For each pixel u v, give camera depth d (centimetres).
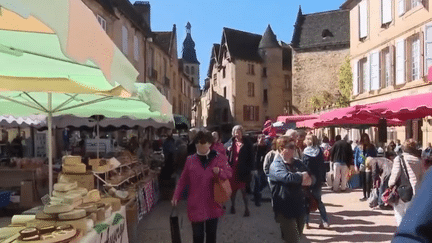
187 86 4678
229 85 4144
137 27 2036
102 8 1508
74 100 571
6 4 125
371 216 743
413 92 1489
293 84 3375
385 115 794
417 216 91
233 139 766
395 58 1641
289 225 428
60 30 155
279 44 4388
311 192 622
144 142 1352
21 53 299
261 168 928
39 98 575
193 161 429
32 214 394
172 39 3372
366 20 1891
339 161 1061
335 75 3219
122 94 431
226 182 420
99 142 789
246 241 590
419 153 526
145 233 641
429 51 1386
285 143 445
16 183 814
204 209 418
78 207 369
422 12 1432
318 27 3434
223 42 4322
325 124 1176
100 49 197
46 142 1455
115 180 639
